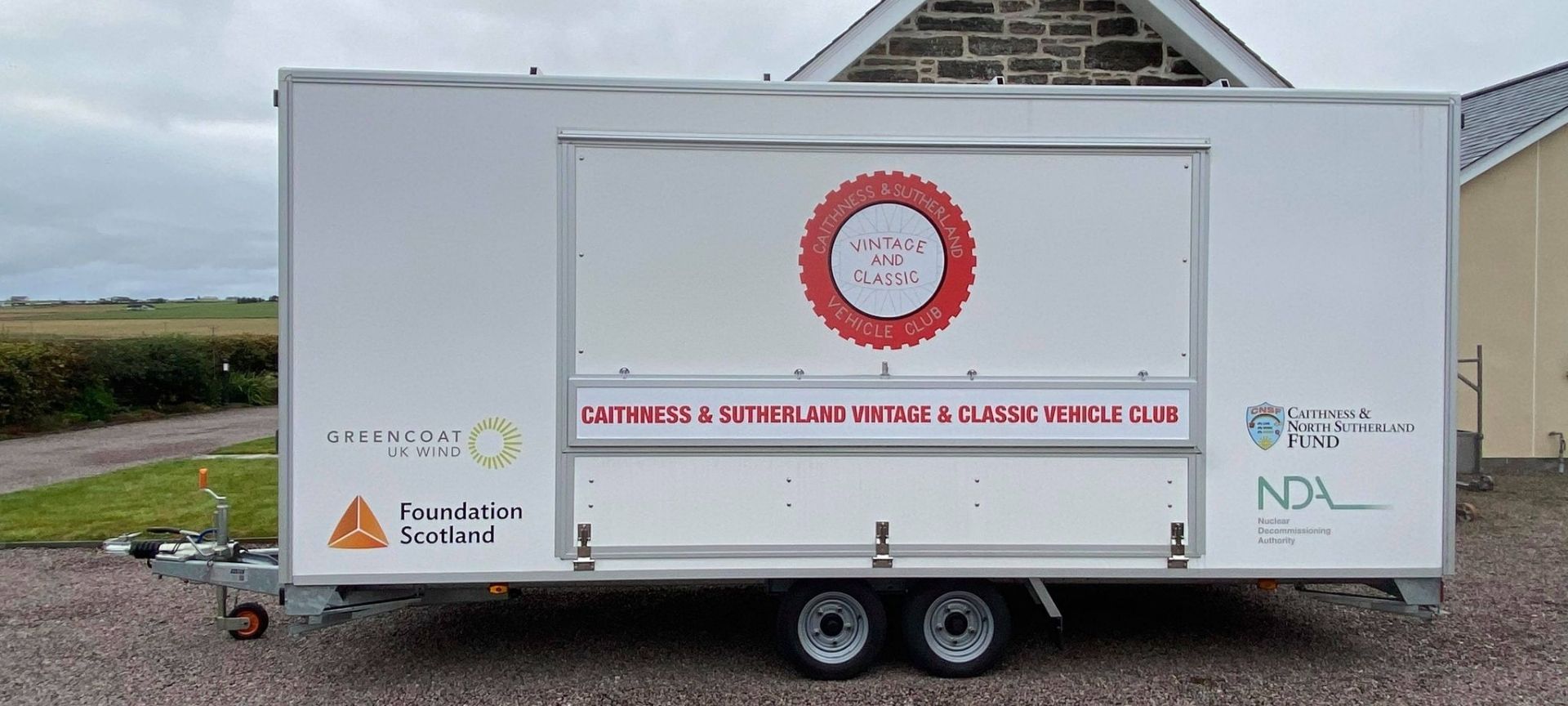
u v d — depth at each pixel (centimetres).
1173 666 449
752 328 407
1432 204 416
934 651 428
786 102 407
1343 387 415
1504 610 538
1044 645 478
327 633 504
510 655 468
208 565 445
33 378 1575
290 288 393
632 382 404
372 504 399
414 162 397
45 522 789
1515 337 1043
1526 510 820
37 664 461
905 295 410
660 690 423
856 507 410
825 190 409
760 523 409
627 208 404
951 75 731
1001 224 411
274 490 932
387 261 397
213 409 2045
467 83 398
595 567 406
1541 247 1041
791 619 423
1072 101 411
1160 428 412
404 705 409
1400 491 417
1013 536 411
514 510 404
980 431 411
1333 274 414
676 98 405
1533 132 1016
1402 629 505
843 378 409
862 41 722
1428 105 415
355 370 396
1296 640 487
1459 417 1047
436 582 402
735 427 407
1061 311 411
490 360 401
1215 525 414
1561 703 407
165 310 3531
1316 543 416
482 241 400
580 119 402
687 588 587
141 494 912
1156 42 734
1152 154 412
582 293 403
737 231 407
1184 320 412
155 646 485
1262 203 412
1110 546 413
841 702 407
